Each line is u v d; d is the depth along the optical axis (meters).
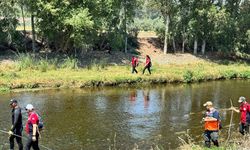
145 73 51.44
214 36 69.56
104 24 59.50
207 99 40.09
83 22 52.03
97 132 27.39
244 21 69.44
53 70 49.59
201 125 29.91
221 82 52.16
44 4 52.88
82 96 39.69
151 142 25.56
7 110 32.53
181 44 73.31
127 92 42.72
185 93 43.19
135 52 65.94
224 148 22.05
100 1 56.34
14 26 55.03
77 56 58.00
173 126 29.50
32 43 59.09
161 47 71.19
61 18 52.75
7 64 50.16
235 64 66.00
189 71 52.53
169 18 68.56
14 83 42.09
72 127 28.41
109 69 53.03
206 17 68.12
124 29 63.91
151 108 35.22
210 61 67.06
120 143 25.20
